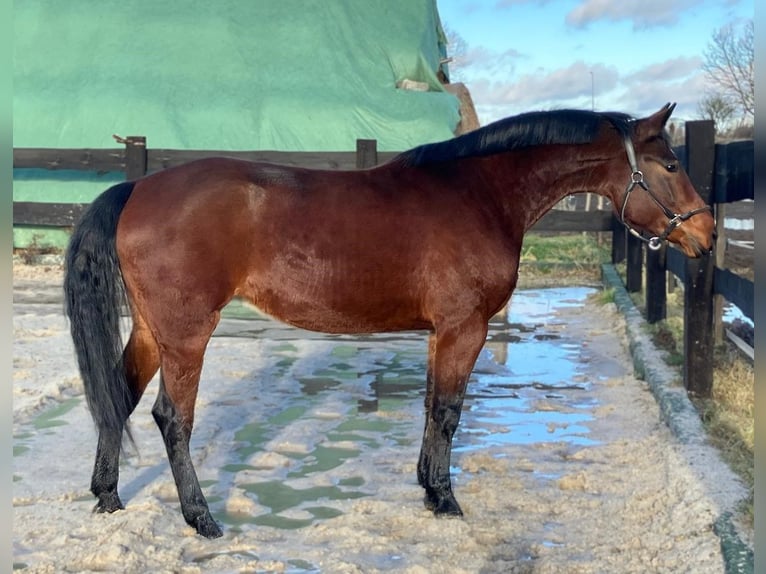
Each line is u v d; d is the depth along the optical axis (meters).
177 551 3.52
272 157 8.80
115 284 3.68
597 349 7.83
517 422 5.48
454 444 5.01
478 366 7.14
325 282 3.72
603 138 4.01
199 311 3.62
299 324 3.88
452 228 3.79
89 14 14.01
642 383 6.31
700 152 5.38
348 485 4.33
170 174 3.77
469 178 3.95
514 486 4.27
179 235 3.59
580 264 13.50
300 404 5.87
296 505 4.06
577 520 3.87
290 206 3.72
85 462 4.60
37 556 3.43
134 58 13.46
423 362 7.22
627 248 10.00
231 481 4.36
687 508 3.65
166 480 4.33
